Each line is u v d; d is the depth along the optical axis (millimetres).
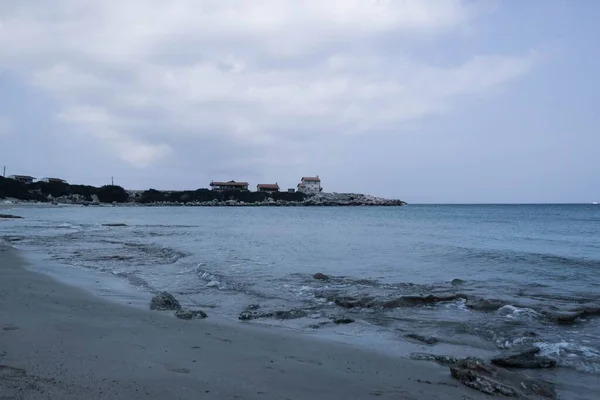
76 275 14453
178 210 116750
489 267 18000
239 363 6305
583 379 6359
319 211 115125
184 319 8922
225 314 9852
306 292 12375
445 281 14766
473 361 6281
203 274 14898
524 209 128375
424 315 9969
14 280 12609
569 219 64500
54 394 4695
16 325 7531
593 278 15445
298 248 24594
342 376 6008
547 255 21953
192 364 6121
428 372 6328
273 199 175000
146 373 5609
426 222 58656
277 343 7531
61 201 143750
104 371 5574
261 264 17891
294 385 5574
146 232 36344
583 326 9141
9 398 4480
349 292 11961
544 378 6398
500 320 9516
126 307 9789
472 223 55312
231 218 70250
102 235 32406
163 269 16203
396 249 24453
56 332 7262
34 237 29078
